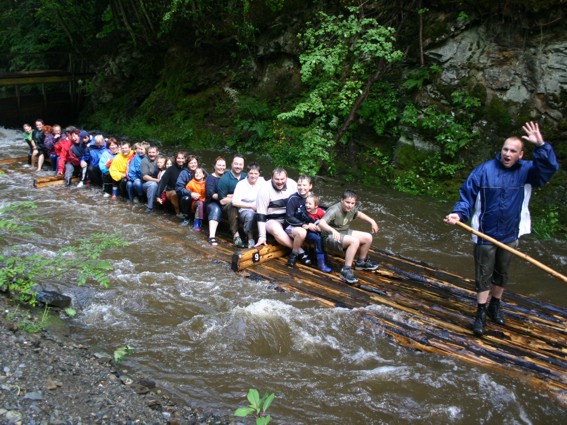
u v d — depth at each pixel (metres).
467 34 10.22
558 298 6.09
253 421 3.68
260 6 13.84
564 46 9.11
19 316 4.48
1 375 3.41
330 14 12.45
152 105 16.38
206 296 5.52
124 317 5.04
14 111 17.89
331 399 3.99
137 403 3.59
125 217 8.02
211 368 4.31
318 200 6.12
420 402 3.99
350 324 5.01
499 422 3.83
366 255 6.19
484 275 4.74
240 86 14.59
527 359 4.51
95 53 18.81
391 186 10.28
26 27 22.38
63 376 3.64
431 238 7.79
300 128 12.68
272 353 4.61
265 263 6.37
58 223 7.60
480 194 4.65
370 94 11.09
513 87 9.66
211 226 6.98
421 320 5.10
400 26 10.68
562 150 9.04
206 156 13.17
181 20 15.93
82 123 18.64
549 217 8.51
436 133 10.27
